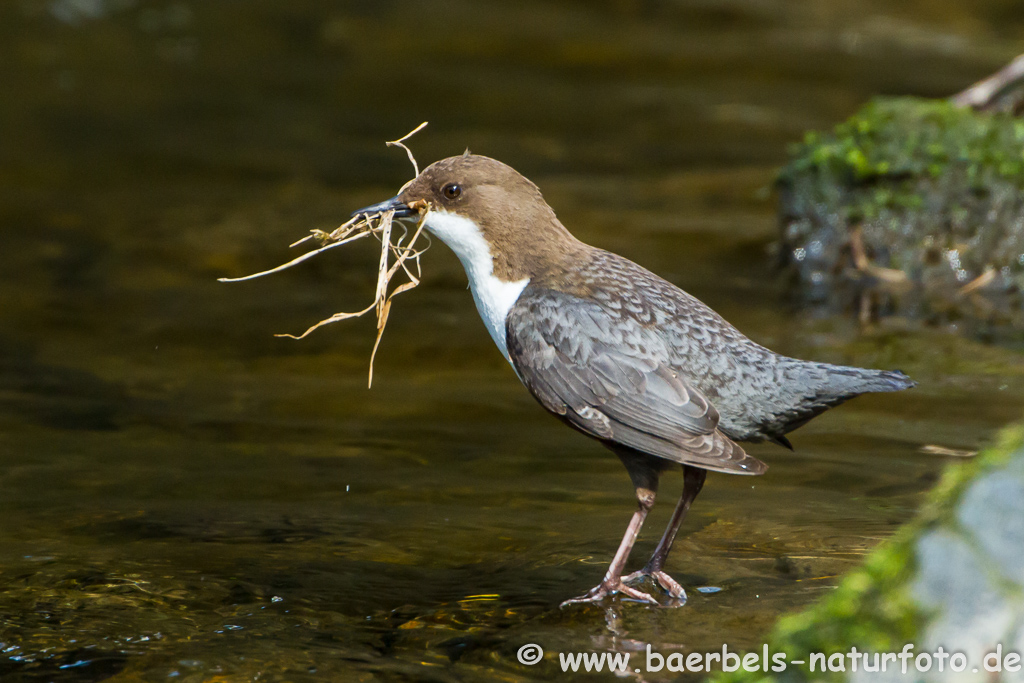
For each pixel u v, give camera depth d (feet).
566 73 91.15
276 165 67.36
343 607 22.21
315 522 26.32
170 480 28.84
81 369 37.91
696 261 50.14
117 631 21.11
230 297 45.98
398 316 43.78
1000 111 50.55
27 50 89.61
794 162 49.75
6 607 21.98
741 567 23.52
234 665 19.90
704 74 90.94
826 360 37.88
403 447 31.24
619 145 72.54
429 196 25.21
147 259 50.75
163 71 87.76
